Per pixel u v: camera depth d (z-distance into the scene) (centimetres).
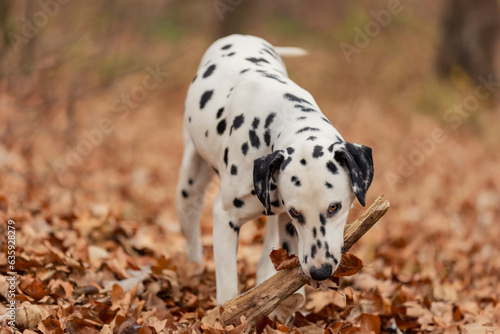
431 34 2214
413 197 1131
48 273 559
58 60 1103
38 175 952
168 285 612
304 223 423
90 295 555
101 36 1351
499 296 668
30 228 652
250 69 554
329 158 412
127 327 477
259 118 488
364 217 446
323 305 578
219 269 511
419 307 585
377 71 1984
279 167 425
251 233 859
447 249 845
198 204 641
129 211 905
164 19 1956
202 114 556
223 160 512
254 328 472
